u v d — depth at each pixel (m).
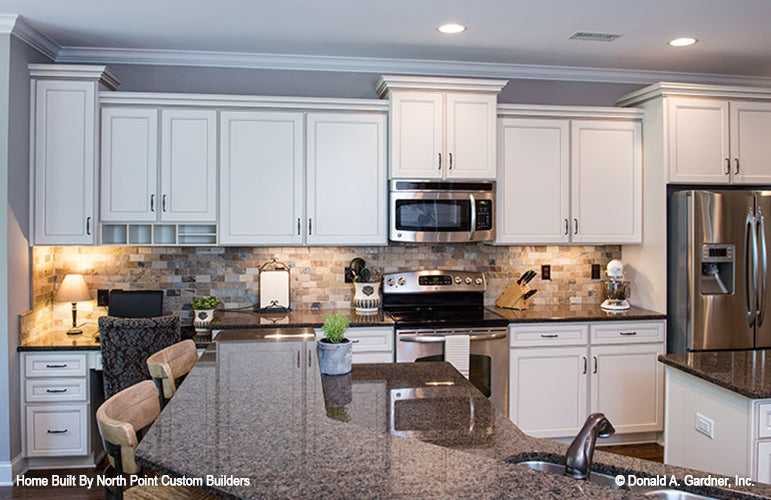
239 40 3.69
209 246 3.96
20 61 3.38
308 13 3.19
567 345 3.84
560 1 3.02
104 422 1.58
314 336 2.71
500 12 3.18
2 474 3.29
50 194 3.54
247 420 1.48
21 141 3.41
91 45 3.79
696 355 2.71
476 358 3.73
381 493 1.08
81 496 3.17
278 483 1.11
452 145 3.89
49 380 3.42
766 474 2.17
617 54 3.96
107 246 3.84
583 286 4.48
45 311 3.78
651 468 1.47
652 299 4.11
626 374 3.92
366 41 3.71
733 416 2.26
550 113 4.07
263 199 3.80
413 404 1.91
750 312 3.81
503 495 1.07
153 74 4.01
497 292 4.39
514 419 3.80
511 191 4.05
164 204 3.71
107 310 4.00
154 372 2.19
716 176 4.02
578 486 1.12
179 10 3.14
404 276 4.15
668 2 3.02
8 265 3.26
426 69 4.21
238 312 4.03
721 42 3.70
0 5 3.05
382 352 3.65
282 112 3.81
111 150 3.65
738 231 3.79
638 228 4.21
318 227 3.85
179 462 1.21
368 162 3.88
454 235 3.90
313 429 1.42
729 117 4.03
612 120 4.16
